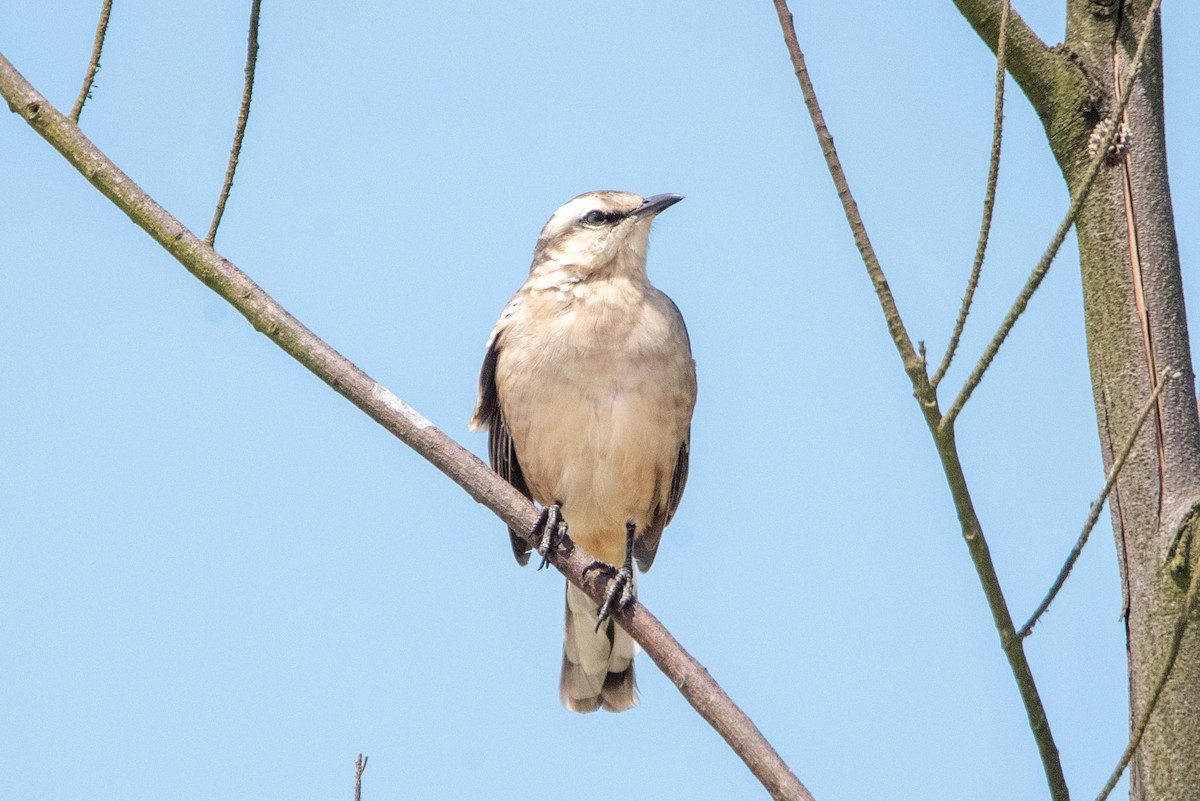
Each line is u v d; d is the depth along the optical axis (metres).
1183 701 6.25
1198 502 6.39
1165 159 7.00
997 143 5.29
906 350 5.42
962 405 5.28
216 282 7.34
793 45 5.79
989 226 5.27
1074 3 7.30
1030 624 5.85
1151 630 6.40
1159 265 6.79
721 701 6.59
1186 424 6.59
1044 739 5.52
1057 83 7.12
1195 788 6.16
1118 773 5.43
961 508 5.43
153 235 7.41
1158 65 7.13
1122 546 6.61
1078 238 7.04
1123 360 6.73
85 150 7.44
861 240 5.55
